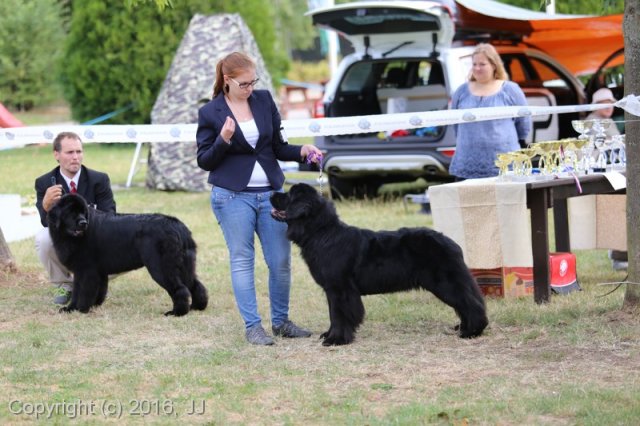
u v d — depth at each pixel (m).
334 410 6.34
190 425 6.13
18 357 7.89
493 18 16.89
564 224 10.84
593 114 14.28
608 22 16.89
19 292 10.73
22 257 13.02
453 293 8.09
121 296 10.56
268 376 7.23
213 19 21.52
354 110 17.59
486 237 9.21
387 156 16.34
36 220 15.22
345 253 7.97
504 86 10.73
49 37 42.06
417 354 7.79
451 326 8.79
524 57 17.25
